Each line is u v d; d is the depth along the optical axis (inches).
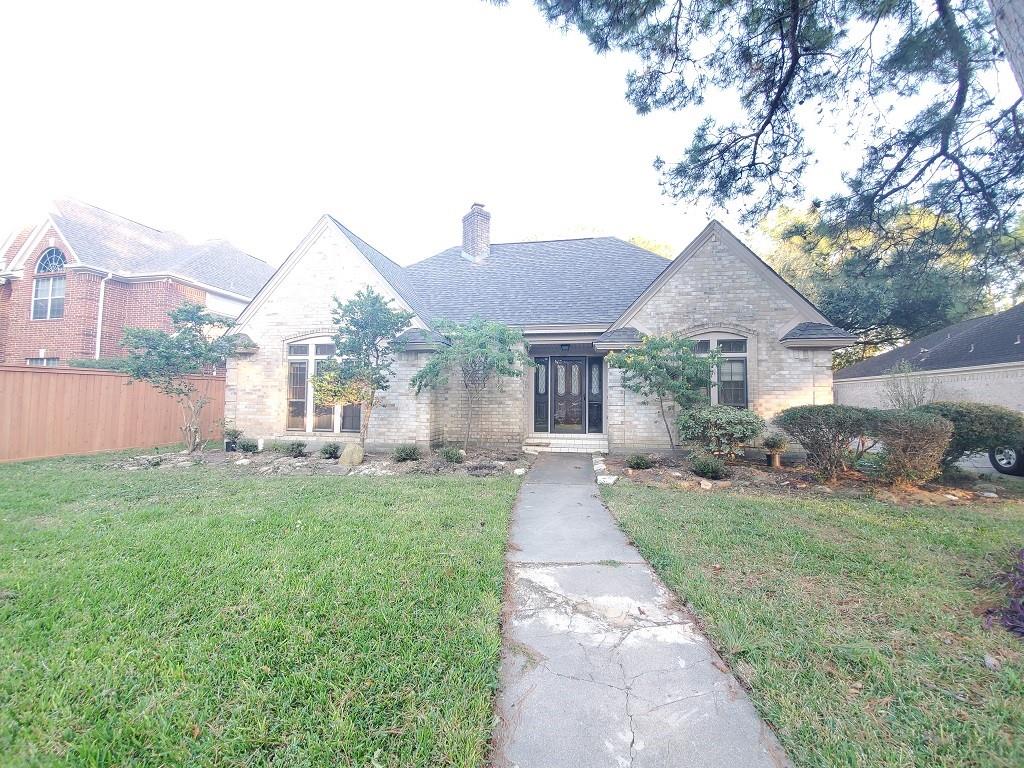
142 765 83.0
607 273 570.9
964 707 98.1
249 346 472.7
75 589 145.6
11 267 689.6
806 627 129.3
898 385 498.9
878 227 380.2
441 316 517.3
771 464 380.2
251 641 118.4
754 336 423.2
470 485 308.2
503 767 83.7
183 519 221.5
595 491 303.6
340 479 328.5
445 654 114.5
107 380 470.9
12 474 335.6
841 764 84.0
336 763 83.0
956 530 215.2
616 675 110.7
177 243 870.4
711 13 277.4
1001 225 342.6
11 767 82.0
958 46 289.3
